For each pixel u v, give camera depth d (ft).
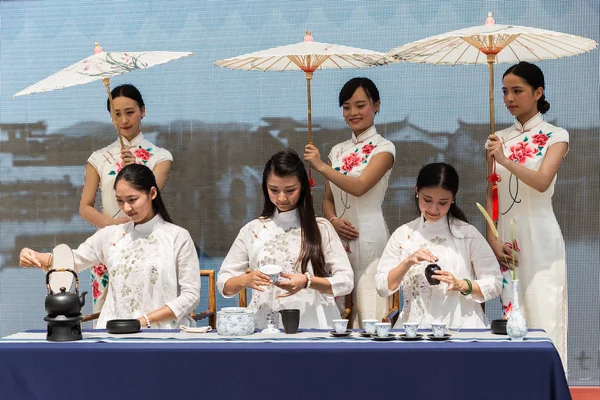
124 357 8.40
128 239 11.12
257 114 15.23
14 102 15.58
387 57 12.19
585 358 14.55
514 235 12.49
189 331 9.67
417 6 14.73
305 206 11.03
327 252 11.03
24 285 15.69
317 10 14.97
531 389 8.11
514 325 8.69
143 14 15.34
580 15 14.33
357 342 8.55
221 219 15.37
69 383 8.46
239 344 8.50
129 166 11.00
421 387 8.18
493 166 12.40
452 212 11.02
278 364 8.27
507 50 12.91
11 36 15.58
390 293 10.63
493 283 10.36
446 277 10.03
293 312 9.41
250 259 11.19
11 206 15.67
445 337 8.80
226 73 15.25
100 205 15.26
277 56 12.01
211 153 15.33
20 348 8.53
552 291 12.39
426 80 14.82
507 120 14.57
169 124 15.38
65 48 15.51
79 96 15.47
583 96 14.40
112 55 12.45
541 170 12.06
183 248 11.01
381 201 13.47
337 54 11.71
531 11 14.43
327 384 8.24
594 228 14.47
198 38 15.26
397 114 14.90
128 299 10.90
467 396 8.15
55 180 15.58
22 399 8.54
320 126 15.10
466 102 14.74
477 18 14.57
